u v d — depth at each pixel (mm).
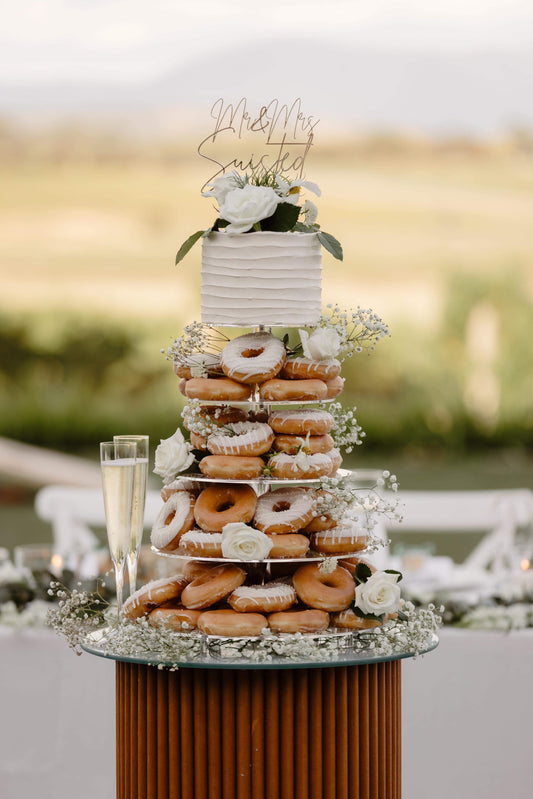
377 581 2609
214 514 2672
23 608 4172
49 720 4086
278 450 2729
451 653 3998
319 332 2701
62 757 4086
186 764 2541
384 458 15297
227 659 2490
